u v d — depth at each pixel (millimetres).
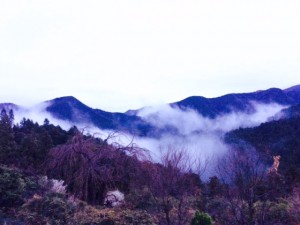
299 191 13531
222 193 12945
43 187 14062
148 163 14203
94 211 12328
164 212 11289
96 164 15562
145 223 11031
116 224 11008
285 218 11391
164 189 11250
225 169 11039
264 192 11266
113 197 14711
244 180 10406
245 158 10633
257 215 10805
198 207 12562
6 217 11656
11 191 13117
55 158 16031
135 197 13523
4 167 15172
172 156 11898
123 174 15617
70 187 15477
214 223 11344
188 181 12070
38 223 10992
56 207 11828
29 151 20672
